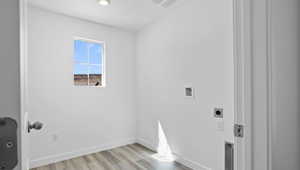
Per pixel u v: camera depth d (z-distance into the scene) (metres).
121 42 3.15
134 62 3.32
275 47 0.71
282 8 0.77
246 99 0.70
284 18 0.78
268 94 0.65
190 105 2.20
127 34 3.23
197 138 2.10
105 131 2.93
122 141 3.12
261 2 0.66
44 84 2.34
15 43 0.33
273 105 0.69
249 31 0.69
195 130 2.12
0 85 0.32
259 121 0.67
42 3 2.17
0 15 0.32
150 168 2.23
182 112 2.31
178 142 2.38
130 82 3.27
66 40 2.53
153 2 2.20
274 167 0.69
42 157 2.31
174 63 2.44
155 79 2.82
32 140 2.25
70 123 2.56
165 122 2.62
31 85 2.24
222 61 1.82
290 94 0.80
